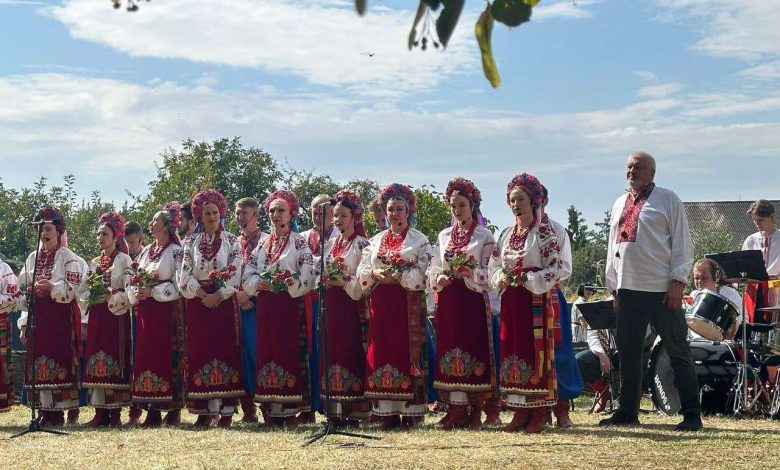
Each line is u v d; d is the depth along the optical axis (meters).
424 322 9.34
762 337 10.70
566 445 7.71
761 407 10.30
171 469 7.11
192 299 10.06
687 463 6.91
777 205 53.12
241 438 8.78
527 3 2.74
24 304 10.77
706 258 11.30
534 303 8.64
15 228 29.64
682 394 8.88
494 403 9.59
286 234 9.88
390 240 9.36
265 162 40.44
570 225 42.28
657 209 8.91
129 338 10.65
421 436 8.43
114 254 10.53
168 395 10.30
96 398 10.53
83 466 7.40
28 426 10.62
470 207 9.13
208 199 10.06
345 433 8.51
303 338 9.87
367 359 9.42
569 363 9.48
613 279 9.20
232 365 10.05
